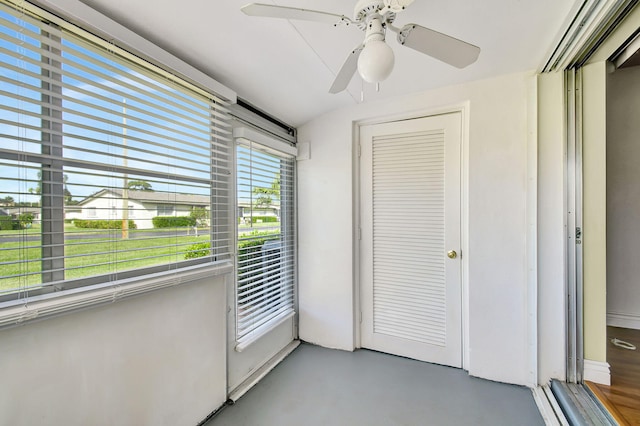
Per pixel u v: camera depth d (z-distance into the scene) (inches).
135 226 47.8
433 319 82.7
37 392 36.2
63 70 37.4
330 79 70.1
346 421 59.6
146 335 48.9
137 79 46.0
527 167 69.2
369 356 87.0
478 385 71.2
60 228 38.9
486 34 54.0
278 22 48.4
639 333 91.3
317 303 95.1
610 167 98.2
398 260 87.0
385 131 88.1
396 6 33.5
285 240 93.7
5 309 32.4
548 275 68.0
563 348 66.3
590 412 54.8
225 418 60.7
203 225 61.5
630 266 96.2
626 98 95.9
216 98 61.7
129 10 42.8
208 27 48.4
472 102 73.6
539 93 68.1
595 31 51.4
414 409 62.9
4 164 33.5
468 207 75.5
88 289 40.3
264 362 81.1
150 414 49.4
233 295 69.3
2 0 32.4
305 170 97.2
